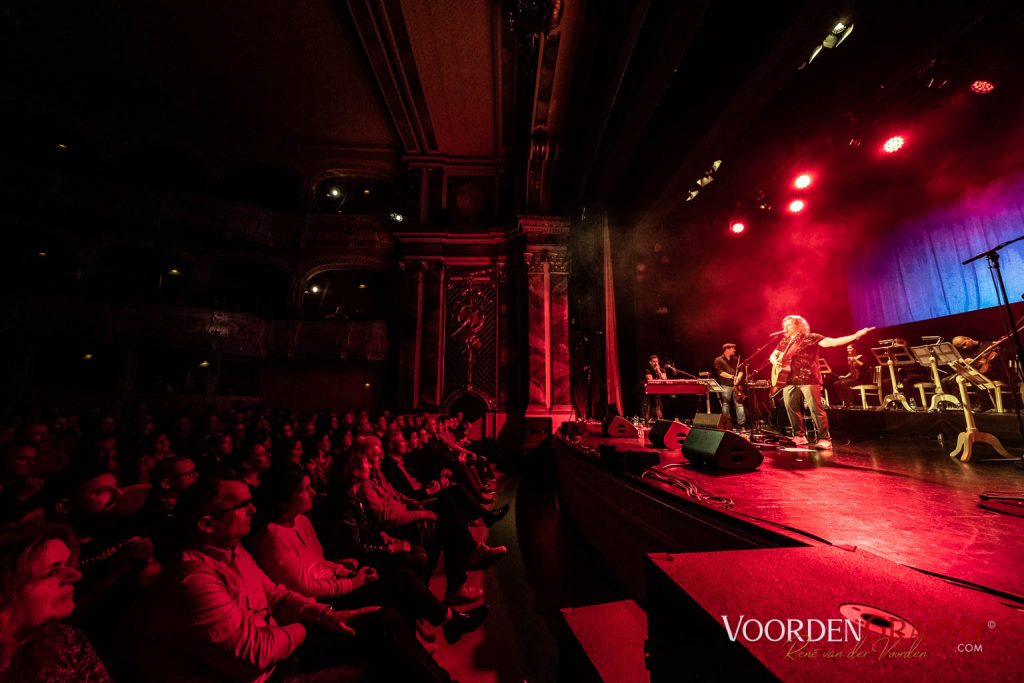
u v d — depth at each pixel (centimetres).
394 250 1357
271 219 1342
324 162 1369
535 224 1224
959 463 415
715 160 862
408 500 436
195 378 1284
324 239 1350
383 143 1341
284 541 233
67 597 119
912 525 209
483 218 1321
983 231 846
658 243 1202
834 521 215
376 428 730
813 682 63
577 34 783
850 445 584
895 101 681
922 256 958
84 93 1162
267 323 1281
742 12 586
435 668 196
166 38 992
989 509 237
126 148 1244
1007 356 522
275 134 1310
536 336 1191
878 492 284
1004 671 64
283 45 996
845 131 756
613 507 350
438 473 612
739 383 784
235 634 147
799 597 91
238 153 1341
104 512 216
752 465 369
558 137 1059
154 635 146
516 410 1202
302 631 171
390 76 1050
